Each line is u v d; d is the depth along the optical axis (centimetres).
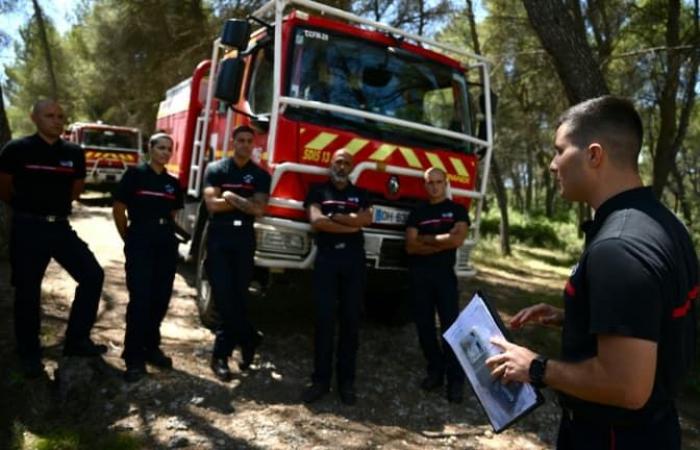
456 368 459
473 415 441
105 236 1030
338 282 446
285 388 441
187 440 354
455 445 392
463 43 1582
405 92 524
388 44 522
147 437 355
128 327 419
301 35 481
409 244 473
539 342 664
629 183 174
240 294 443
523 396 184
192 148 701
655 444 167
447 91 552
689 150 2811
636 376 150
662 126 1186
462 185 536
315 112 475
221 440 358
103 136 1628
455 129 550
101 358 438
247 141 441
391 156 496
